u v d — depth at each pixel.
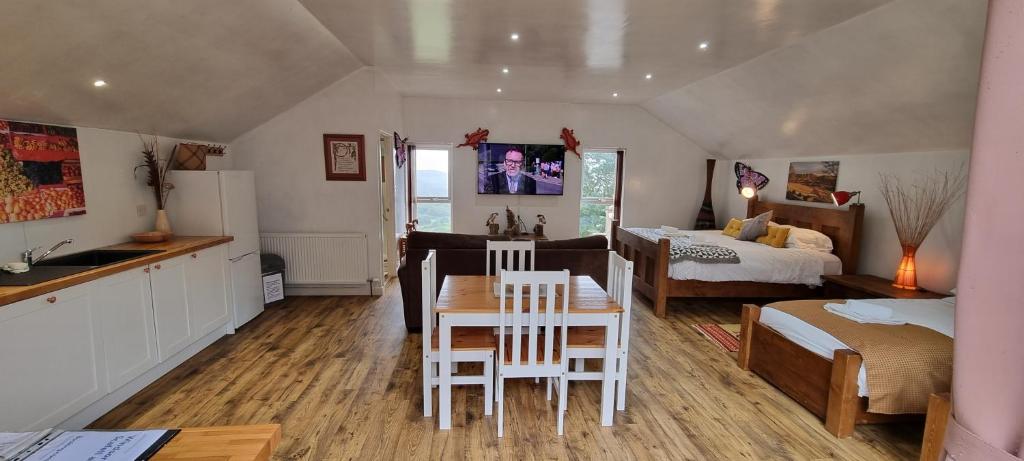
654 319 4.33
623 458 2.24
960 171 3.44
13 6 1.82
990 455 0.49
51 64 2.25
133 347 2.71
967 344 0.51
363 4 2.76
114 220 3.25
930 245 3.69
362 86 4.70
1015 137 0.45
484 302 2.52
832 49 3.20
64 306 2.24
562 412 2.43
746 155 6.14
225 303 3.72
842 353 2.37
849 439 2.41
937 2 2.40
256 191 4.74
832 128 4.22
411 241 3.72
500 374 2.38
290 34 3.20
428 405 2.57
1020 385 0.46
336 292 4.99
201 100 3.46
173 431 1.08
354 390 2.87
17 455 0.96
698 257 4.32
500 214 6.69
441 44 3.62
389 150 5.55
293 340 3.68
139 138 3.47
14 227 2.53
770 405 2.75
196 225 3.74
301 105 4.66
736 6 2.68
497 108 6.41
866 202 4.31
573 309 2.45
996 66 0.47
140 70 2.69
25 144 2.55
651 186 6.79
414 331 3.89
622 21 2.98
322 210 4.86
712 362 3.37
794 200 5.34
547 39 3.43
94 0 2.02
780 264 4.32
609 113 6.58
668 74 4.52
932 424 1.96
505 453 2.26
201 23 2.57
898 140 3.79
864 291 3.71
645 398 2.83
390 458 2.21
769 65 3.81
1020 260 0.45
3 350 1.96
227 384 2.92
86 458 0.97
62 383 2.24
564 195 6.71
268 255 4.64
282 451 2.25
